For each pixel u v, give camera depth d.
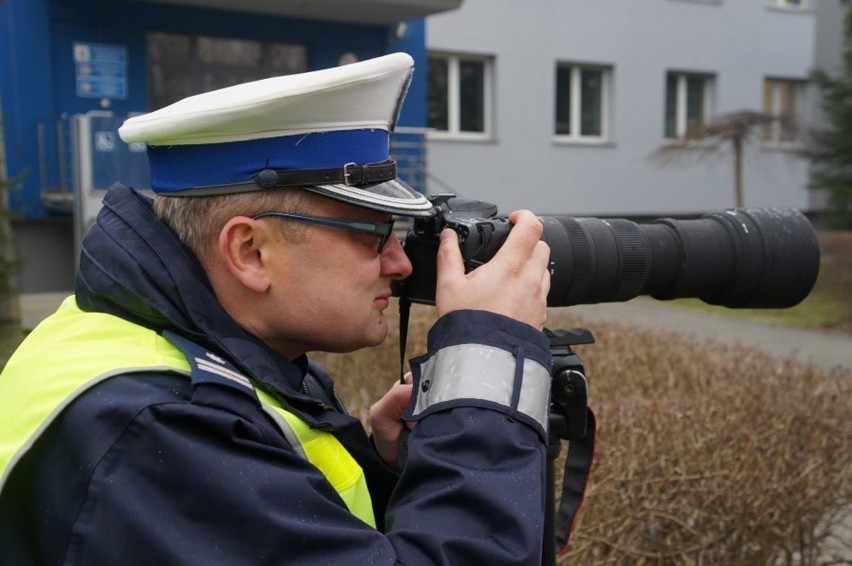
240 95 1.00
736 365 4.04
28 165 9.51
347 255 1.07
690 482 2.65
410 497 1.01
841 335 8.84
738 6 15.59
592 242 1.31
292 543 0.91
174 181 1.06
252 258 1.06
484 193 13.27
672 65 14.99
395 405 1.38
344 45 11.31
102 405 0.92
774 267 1.45
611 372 4.00
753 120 13.18
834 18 18.31
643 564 2.53
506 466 1.00
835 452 3.04
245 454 0.94
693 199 15.52
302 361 1.23
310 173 1.03
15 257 6.52
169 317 1.02
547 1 13.53
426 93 12.23
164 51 10.41
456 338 1.08
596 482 2.48
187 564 0.88
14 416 0.97
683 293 1.45
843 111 11.25
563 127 14.31
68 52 9.63
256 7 10.27
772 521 2.73
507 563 0.94
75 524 0.89
